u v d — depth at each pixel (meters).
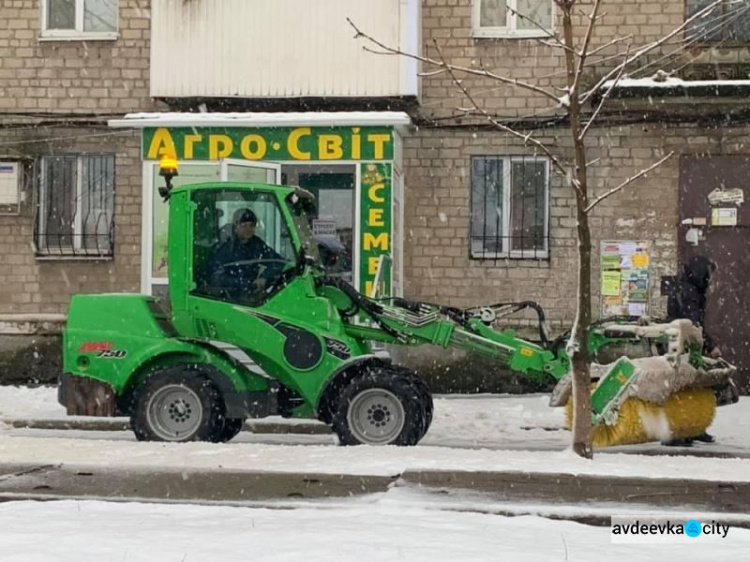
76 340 11.71
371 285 16.52
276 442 12.37
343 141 16.62
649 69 16.81
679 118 16.95
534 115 17.23
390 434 11.11
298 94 16.80
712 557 6.09
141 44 17.72
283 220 11.70
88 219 17.81
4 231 17.88
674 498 7.88
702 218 16.98
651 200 17.08
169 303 11.84
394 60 16.66
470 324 11.97
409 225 17.50
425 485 8.29
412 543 6.27
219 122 16.59
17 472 8.78
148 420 11.43
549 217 17.30
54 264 17.81
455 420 13.99
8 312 17.84
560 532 6.76
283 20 16.83
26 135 17.86
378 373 11.21
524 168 17.41
